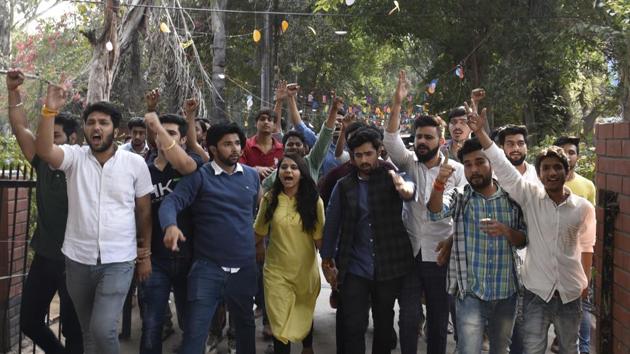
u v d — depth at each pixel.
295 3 22.16
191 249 4.80
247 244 4.71
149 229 4.49
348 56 26.02
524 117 17.91
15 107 4.33
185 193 4.55
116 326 4.10
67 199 4.44
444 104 19.53
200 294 4.53
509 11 16.17
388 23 18.14
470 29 17.52
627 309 4.25
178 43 12.18
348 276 4.77
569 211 4.11
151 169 4.90
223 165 4.73
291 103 7.14
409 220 4.98
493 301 4.28
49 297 4.73
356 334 4.74
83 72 11.94
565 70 16.78
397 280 4.83
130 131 6.44
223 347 5.91
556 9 15.60
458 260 4.34
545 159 4.11
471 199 4.37
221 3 18.22
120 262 4.14
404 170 5.18
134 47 11.87
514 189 4.23
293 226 5.05
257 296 6.18
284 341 4.91
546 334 4.24
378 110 22.91
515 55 16.36
